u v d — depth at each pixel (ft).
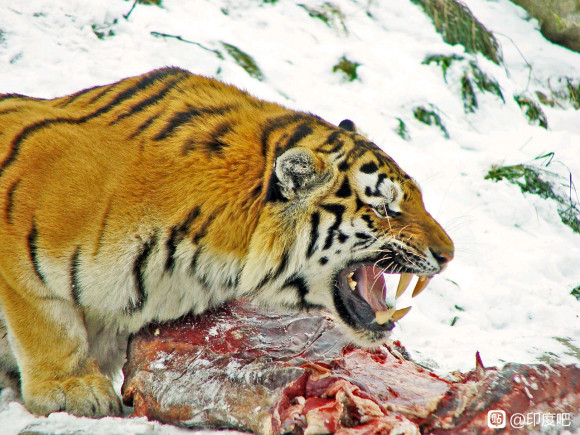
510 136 57.21
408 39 62.03
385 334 26.55
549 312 38.24
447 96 57.72
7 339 25.96
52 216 24.04
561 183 50.80
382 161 26.50
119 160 24.73
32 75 43.86
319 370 21.58
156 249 24.59
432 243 25.96
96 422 22.70
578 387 23.20
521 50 69.46
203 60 49.93
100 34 49.67
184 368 22.86
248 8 58.54
